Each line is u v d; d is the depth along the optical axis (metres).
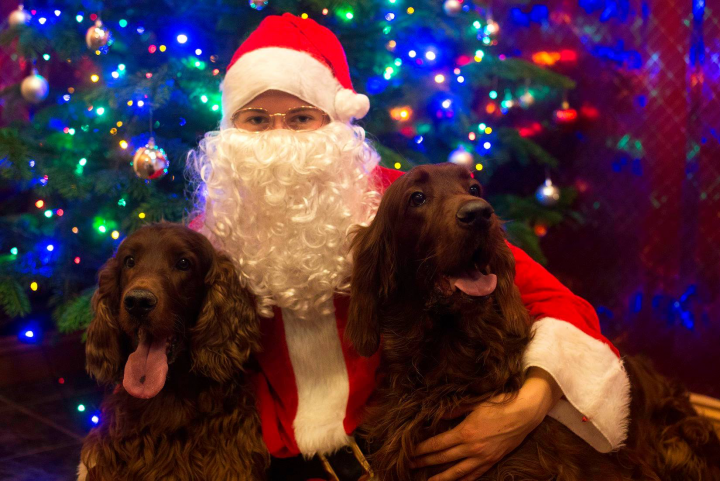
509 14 4.19
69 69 3.91
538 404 1.55
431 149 3.62
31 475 2.83
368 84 3.29
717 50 3.30
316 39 2.17
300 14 3.09
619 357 1.80
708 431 2.03
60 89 3.71
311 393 1.92
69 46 3.19
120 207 3.24
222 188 2.03
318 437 1.81
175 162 3.13
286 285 1.89
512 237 3.39
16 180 3.29
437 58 3.44
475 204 1.44
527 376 1.60
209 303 1.75
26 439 3.20
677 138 3.53
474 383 1.59
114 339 1.78
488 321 1.61
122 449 1.72
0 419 3.44
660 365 3.59
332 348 1.92
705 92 3.35
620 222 3.83
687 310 3.47
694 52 3.40
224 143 2.03
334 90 2.14
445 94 3.41
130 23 3.32
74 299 3.26
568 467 1.56
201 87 3.00
